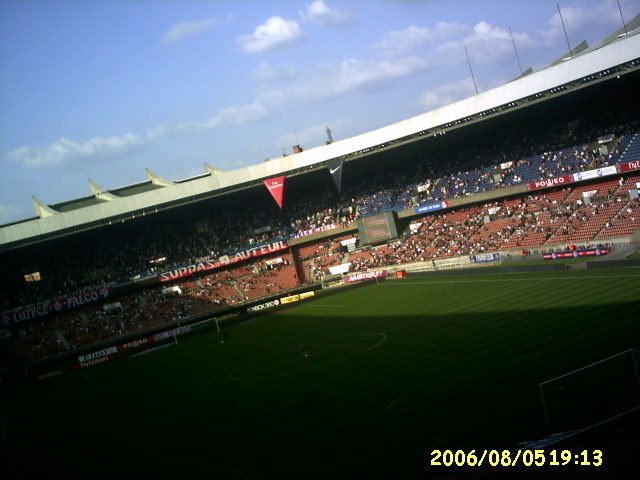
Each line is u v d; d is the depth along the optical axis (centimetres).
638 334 3588
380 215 9950
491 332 4528
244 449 3372
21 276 10206
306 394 4134
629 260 5822
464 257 8400
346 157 9694
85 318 9531
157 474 3300
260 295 9838
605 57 7062
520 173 8762
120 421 4672
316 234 10412
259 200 11138
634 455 2106
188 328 8544
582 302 4759
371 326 5962
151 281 9912
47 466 3934
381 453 2855
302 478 2792
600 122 8362
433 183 9894
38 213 10106
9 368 8469
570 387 3016
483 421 2908
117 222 9631
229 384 4997
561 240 7475
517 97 7962
